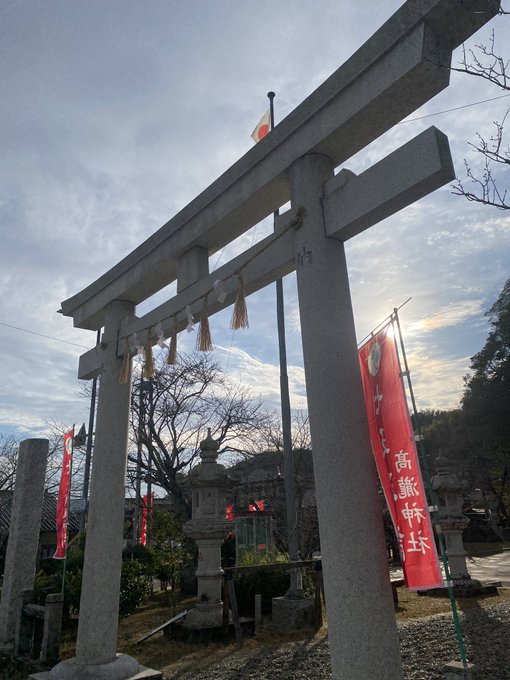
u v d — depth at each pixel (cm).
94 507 609
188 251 607
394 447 397
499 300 2872
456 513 1166
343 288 418
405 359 389
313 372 396
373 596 337
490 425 2888
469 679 362
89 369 769
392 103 394
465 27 363
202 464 942
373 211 389
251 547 1525
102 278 734
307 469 1819
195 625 815
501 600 1029
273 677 598
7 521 2142
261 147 488
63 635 856
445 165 349
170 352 581
